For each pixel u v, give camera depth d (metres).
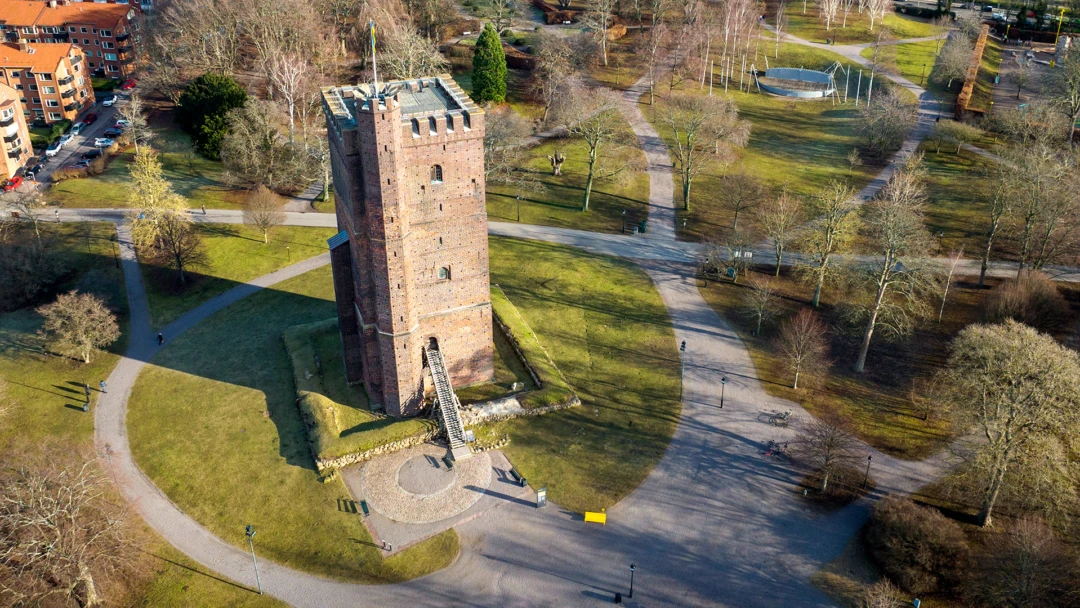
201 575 68.56
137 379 91.88
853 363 93.50
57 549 62.31
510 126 132.88
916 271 91.00
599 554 70.50
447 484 77.19
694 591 67.25
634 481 77.81
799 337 89.81
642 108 159.00
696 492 76.56
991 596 64.19
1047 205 95.00
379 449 80.19
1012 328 74.38
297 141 136.75
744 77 175.00
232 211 126.19
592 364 93.25
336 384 88.12
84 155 147.12
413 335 80.19
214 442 81.94
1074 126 133.75
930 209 122.81
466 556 70.25
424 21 174.50
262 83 155.62
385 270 75.50
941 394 75.56
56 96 159.12
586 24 180.62
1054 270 107.44
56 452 80.75
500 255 114.38
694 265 112.81
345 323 84.81
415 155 73.44
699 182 134.00
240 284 109.25
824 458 78.25
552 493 76.56
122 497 75.81
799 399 88.06
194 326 101.00
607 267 112.12
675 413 86.19
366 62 157.12
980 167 134.25
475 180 76.94
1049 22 199.88
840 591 66.94
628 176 128.75
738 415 85.81
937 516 70.00
